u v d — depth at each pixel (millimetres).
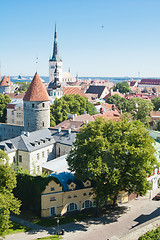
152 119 130500
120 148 49375
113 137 52688
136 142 53000
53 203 52312
